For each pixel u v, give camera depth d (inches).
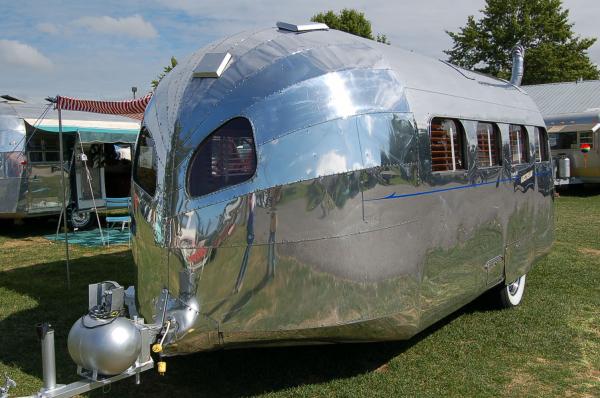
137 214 151.7
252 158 135.8
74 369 177.3
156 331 134.6
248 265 135.0
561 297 252.2
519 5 1450.5
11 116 448.5
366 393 157.1
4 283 287.4
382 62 155.7
